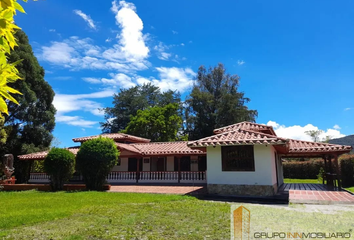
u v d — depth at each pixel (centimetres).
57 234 605
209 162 1423
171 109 3769
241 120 4331
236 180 1355
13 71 250
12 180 2159
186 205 984
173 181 2125
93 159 1759
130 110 5225
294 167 3244
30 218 772
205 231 623
